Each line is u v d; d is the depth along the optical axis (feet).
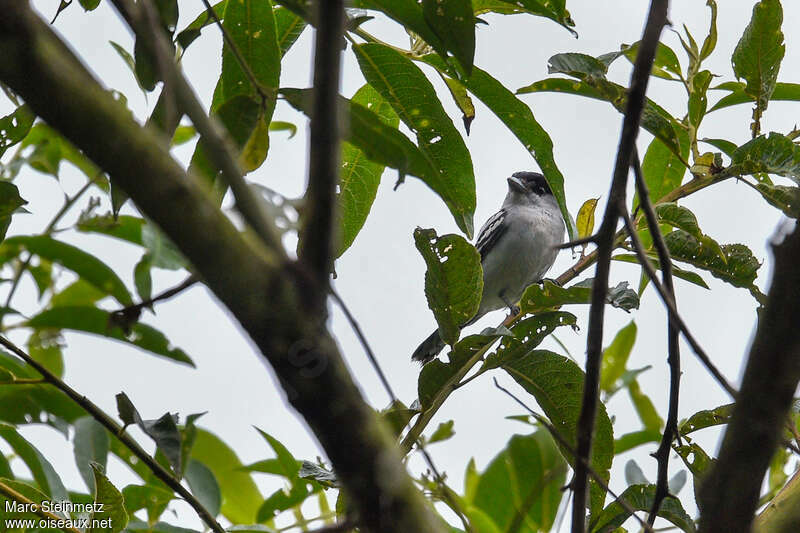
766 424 11.78
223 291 10.70
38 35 10.09
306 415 10.93
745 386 11.89
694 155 23.65
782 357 11.55
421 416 20.76
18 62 9.99
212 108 22.03
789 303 11.40
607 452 22.50
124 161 10.41
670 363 17.60
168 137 12.07
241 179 11.55
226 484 33.01
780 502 16.67
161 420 20.43
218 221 10.75
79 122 10.27
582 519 16.17
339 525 11.64
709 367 14.97
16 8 9.94
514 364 22.43
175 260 26.17
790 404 11.71
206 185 17.54
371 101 24.89
